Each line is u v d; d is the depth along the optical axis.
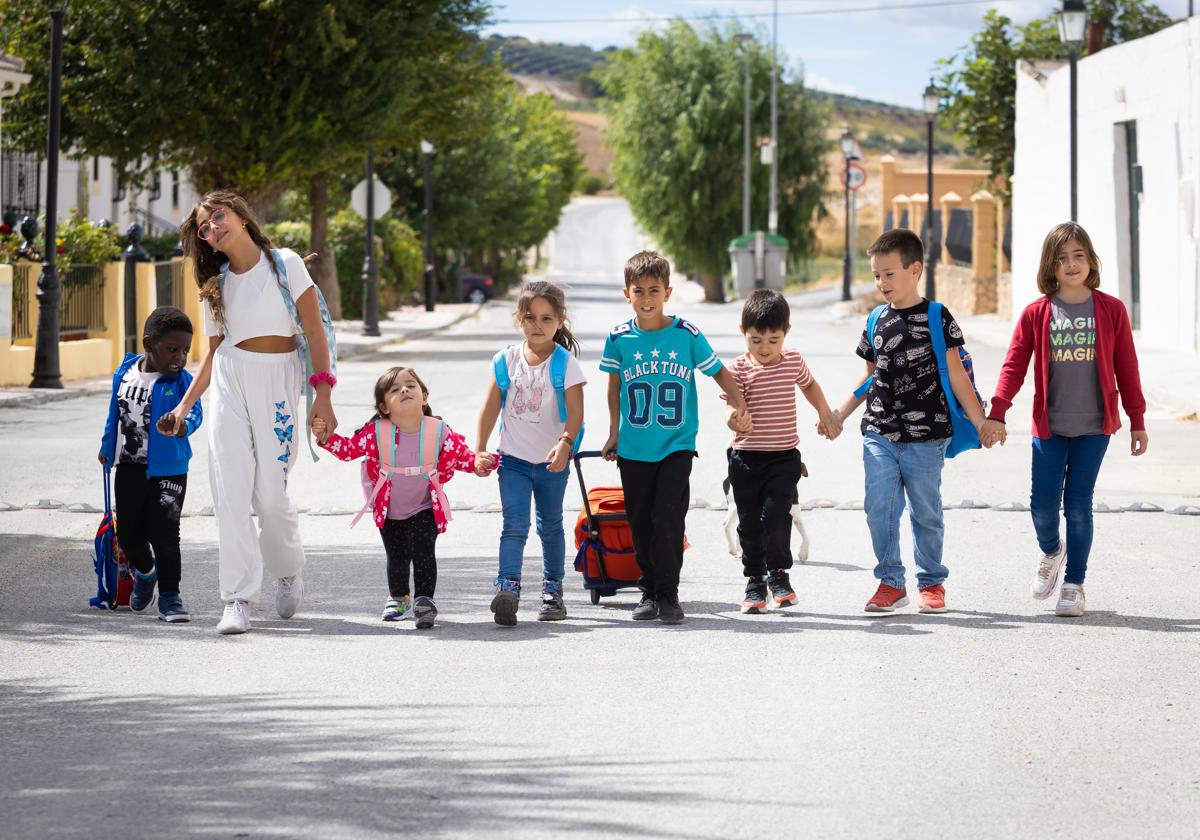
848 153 57.31
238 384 8.04
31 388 23.38
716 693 6.73
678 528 8.23
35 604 8.84
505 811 5.17
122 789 5.41
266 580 9.62
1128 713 6.39
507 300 75.38
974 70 45.94
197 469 14.46
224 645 7.76
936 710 6.44
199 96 32.72
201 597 9.05
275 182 34.34
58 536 11.09
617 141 71.12
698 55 70.19
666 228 70.94
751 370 8.49
